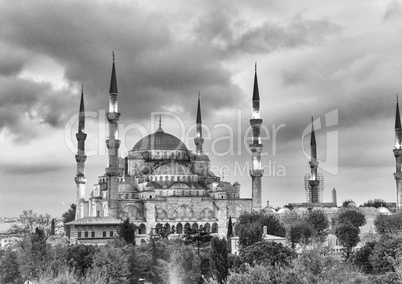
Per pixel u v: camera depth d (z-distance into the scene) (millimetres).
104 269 186375
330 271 151500
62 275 174875
